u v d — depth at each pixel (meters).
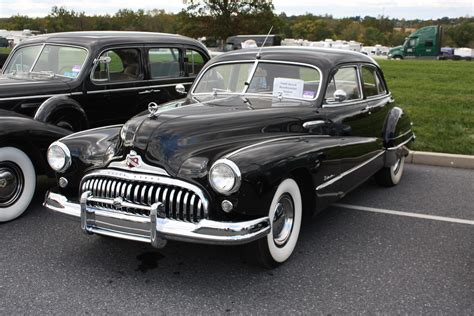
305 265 4.16
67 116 6.52
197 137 3.88
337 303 3.56
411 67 25.17
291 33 77.88
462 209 5.66
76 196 4.33
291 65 5.09
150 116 4.12
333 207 5.68
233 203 3.55
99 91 7.15
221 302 3.56
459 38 85.81
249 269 4.07
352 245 4.59
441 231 4.98
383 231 4.96
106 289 3.73
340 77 5.26
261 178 3.60
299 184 4.34
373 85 6.20
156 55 7.94
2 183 4.95
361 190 6.38
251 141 4.05
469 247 4.59
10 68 7.57
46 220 5.11
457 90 15.27
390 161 6.13
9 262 4.14
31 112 6.47
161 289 3.73
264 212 3.69
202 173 3.62
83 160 4.24
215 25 36.47
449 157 7.68
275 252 3.97
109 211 3.79
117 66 7.42
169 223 3.59
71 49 7.18
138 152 3.81
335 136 4.92
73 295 3.63
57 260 4.20
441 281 3.91
